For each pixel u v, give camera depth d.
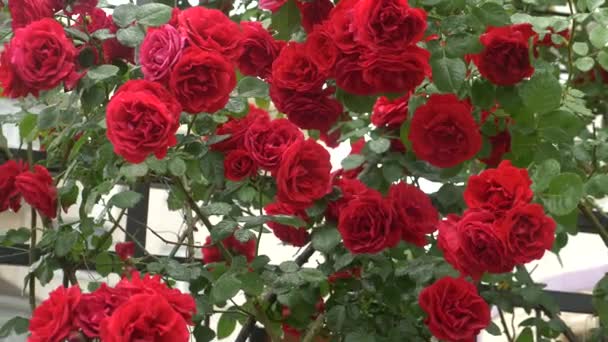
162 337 0.71
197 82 0.87
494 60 0.96
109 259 1.14
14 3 1.02
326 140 1.22
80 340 0.76
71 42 0.98
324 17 0.99
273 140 0.92
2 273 1.44
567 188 0.85
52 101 1.10
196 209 0.99
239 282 0.94
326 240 0.99
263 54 1.01
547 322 1.20
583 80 1.36
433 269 1.04
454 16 0.93
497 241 0.79
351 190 1.01
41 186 1.06
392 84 0.89
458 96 1.02
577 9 1.14
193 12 0.91
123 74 1.07
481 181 0.83
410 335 1.07
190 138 0.97
